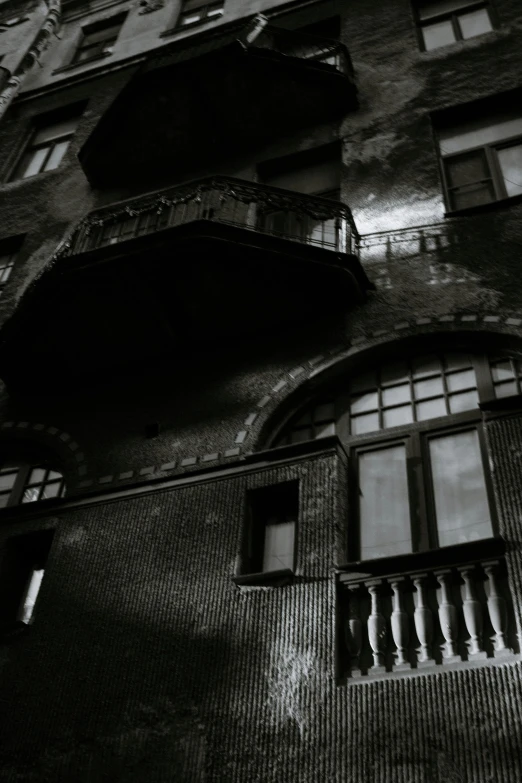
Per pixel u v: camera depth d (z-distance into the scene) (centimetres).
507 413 802
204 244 1015
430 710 641
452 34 1426
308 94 1346
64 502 955
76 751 739
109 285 1045
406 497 817
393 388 933
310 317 1042
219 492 881
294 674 709
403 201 1139
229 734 697
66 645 823
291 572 768
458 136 1226
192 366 1070
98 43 1995
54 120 1783
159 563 851
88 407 1088
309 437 929
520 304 924
